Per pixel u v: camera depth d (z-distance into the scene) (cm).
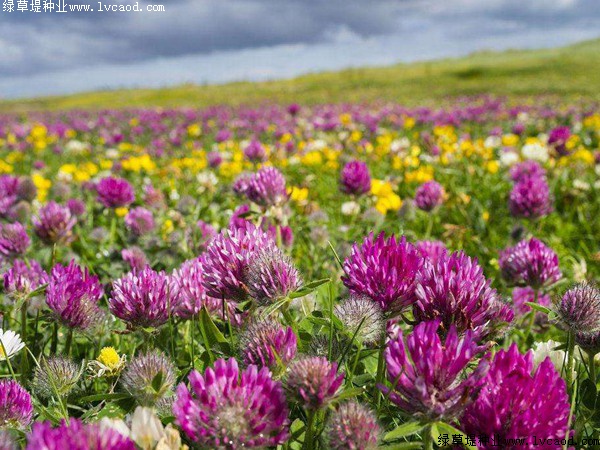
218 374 141
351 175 484
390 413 177
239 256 191
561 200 681
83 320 220
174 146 1470
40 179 748
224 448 133
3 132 1856
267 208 314
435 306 168
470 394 141
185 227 472
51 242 354
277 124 1777
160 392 172
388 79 5988
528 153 805
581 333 205
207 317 198
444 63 8156
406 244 180
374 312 177
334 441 147
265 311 182
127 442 121
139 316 200
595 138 1259
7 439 138
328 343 195
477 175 822
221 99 5028
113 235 549
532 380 134
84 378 222
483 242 552
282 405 139
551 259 285
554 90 3509
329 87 5488
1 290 321
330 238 479
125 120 2478
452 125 1523
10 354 212
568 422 134
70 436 115
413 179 769
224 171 889
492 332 196
